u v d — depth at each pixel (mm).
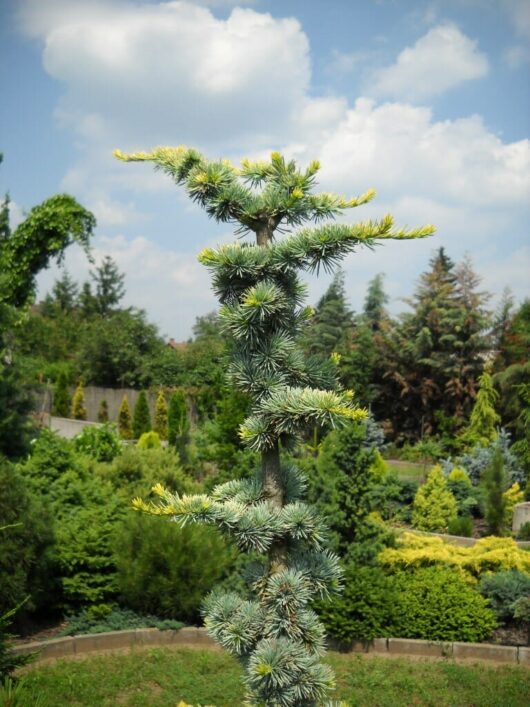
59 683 7012
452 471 19156
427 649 8422
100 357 40219
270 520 3641
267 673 3428
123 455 12008
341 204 3961
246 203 3910
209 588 8742
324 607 8438
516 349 30547
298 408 3537
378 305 48750
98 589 8828
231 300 3969
